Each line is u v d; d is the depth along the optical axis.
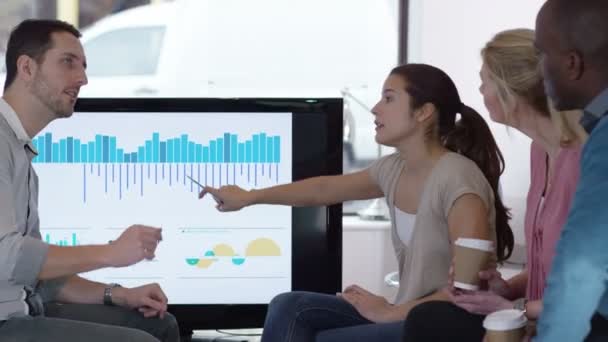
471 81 4.20
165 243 3.23
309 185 3.04
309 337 2.77
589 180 1.64
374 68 4.53
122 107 3.19
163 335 2.74
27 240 2.35
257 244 3.25
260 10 4.48
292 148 3.23
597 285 1.59
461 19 4.20
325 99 3.21
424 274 2.65
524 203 3.81
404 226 2.80
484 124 2.80
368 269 4.12
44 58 2.58
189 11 4.48
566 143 2.20
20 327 2.40
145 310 2.73
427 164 2.76
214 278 3.25
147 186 3.22
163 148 3.21
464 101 4.21
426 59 4.25
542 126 2.32
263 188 3.17
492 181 2.80
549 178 2.37
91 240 3.22
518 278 2.51
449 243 2.64
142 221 3.22
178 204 3.23
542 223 2.33
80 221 3.21
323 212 3.24
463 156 2.73
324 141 3.23
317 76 4.51
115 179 3.21
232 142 3.22
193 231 3.24
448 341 2.18
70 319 2.66
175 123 3.21
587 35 1.73
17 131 2.55
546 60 1.81
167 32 4.49
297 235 3.25
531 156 2.48
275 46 4.49
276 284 3.26
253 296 3.26
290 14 4.49
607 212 1.59
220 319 3.27
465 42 4.20
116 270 3.22
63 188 3.20
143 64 4.50
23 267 2.33
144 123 3.20
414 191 2.78
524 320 2.02
